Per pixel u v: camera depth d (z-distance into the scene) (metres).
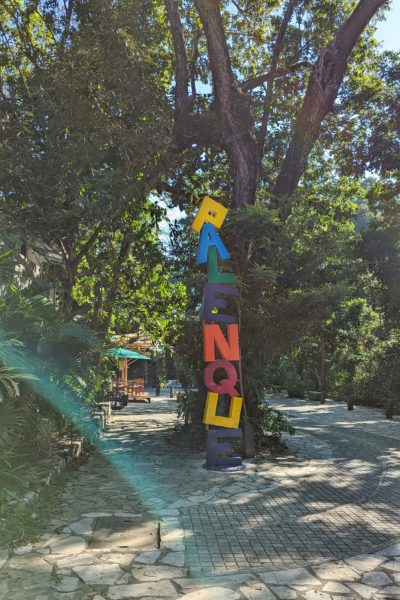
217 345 8.97
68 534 5.16
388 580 4.17
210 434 8.63
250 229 9.50
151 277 14.29
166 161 11.66
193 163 13.81
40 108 9.70
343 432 13.87
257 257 10.02
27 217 10.01
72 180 9.78
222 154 14.20
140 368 39.94
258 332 9.77
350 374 24.41
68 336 7.43
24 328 6.86
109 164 11.15
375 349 22.72
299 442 11.72
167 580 4.10
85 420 9.94
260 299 9.55
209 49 10.98
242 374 10.01
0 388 5.97
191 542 5.02
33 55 11.79
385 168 15.41
